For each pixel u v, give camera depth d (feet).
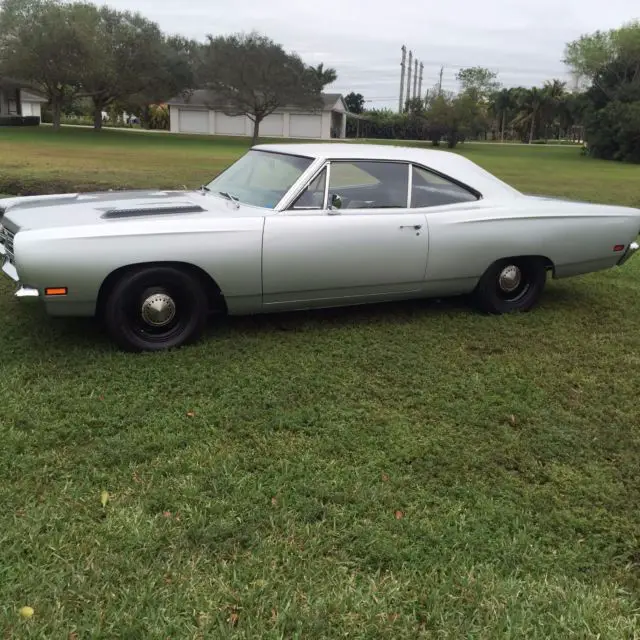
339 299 16.56
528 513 9.61
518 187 58.18
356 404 12.84
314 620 7.38
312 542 8.68
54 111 172.45
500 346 16.34
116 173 51.55
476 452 11.27
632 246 19.70
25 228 13.83
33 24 157.58
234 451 10.89
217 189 17.87
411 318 18.22
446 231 17.06
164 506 9.34
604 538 9.21
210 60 170.30
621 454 11.40
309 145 18.19
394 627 7.40
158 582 7.88
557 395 13.69
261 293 15.43
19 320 16.46
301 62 174.81
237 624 7.33
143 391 12.91
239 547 8.57
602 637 7.43
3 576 7.81
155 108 254.68
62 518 8.89
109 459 10.37
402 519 9.30
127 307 14.35
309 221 15.47
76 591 7.61
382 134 251.39
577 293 21.83
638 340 17.25
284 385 13.50
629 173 98.27
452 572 8.30
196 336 15.31
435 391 13.62
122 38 172.24
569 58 177.58
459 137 203.41
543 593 8.05
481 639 7.30
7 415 11.59
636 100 156.56
